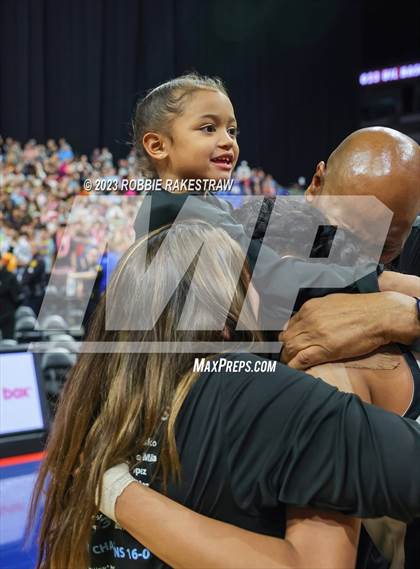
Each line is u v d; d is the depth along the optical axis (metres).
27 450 2.89
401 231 0.90
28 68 10.41
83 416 0.84
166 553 0.72
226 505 0.73
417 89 12.20
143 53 11.22
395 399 0.82
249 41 11.52
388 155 0.87
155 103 1.30
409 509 0.69
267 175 11.53
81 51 10.73
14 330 6.29
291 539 0.72
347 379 0.81
